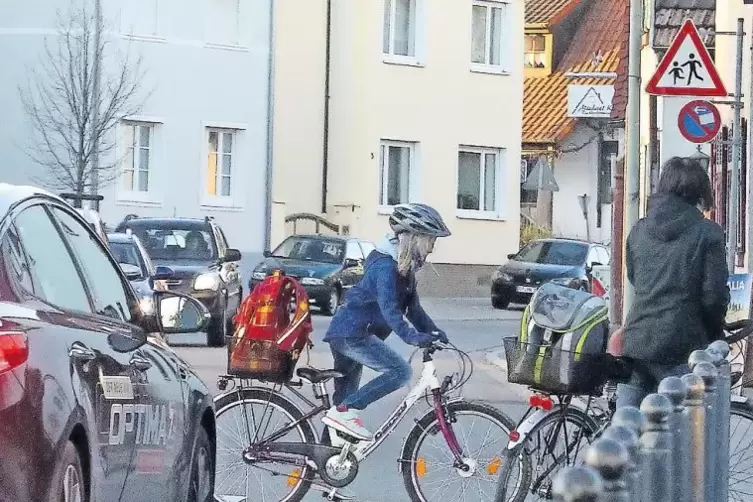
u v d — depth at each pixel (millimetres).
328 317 42375
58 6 45812
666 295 11195
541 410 11500
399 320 12102
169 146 47906
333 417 12375
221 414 12633
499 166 56188
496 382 25438
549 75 73125
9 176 46250
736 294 21625
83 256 9461
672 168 11359
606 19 73000
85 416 8000
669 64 20172
